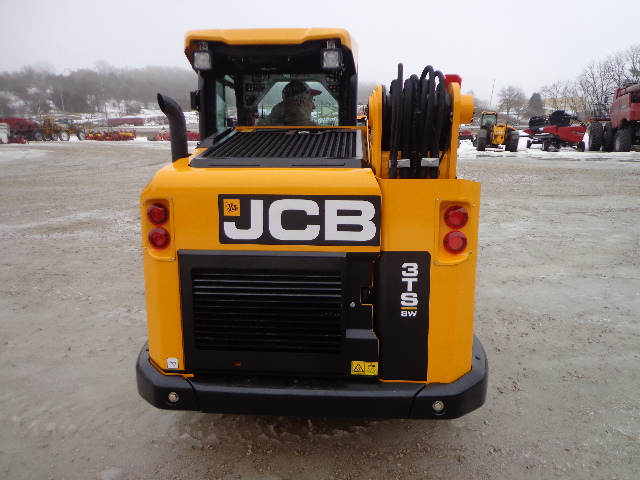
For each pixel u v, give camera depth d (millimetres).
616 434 2850
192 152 2900
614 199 10594
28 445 2777
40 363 3740
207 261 2363
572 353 3852
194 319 2436
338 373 2434
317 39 3121
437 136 2334
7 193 12898
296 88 3756
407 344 2391
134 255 6719
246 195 2303
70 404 3184
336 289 2357
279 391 2361
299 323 2402
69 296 5133
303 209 2295
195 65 3127
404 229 2289
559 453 2691
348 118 3768
